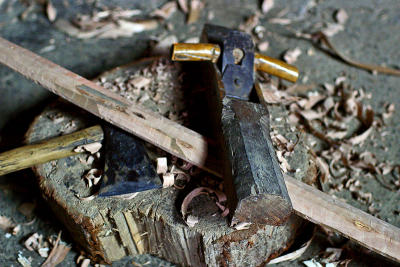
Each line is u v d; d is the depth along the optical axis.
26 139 0.95
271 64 0.96
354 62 1.26
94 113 0.91
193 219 0.85
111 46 1.30
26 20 1.36
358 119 1.15
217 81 0.92
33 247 0.96
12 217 1.00
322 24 1.37
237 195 0.78
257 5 1.43
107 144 0.90
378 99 1.20
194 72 1.05
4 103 1.17
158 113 0.93
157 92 1.01
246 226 0.84
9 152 0.89
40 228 0.98
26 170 1.05
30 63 0.96
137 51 1.29
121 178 0.86
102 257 0.92
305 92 1.19
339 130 1.12
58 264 0.94
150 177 0.87
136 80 1.03
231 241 0.84
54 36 1.33
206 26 0.99
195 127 0.96
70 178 0.89
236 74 0.93
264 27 1.36
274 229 0.86
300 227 0.93
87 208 0.86
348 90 1.20
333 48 1.30
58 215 0.92
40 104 1.18
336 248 0.95
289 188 0.85
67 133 0.95
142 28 1.35
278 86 1.18
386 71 1.25
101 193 0.85
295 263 0.94
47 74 0.95
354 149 1.10
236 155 0.81
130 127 0.89
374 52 1.31
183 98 1.01
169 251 0.90
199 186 0.88
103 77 1.04
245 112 0.86
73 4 1.40
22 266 0.94
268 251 0.90
